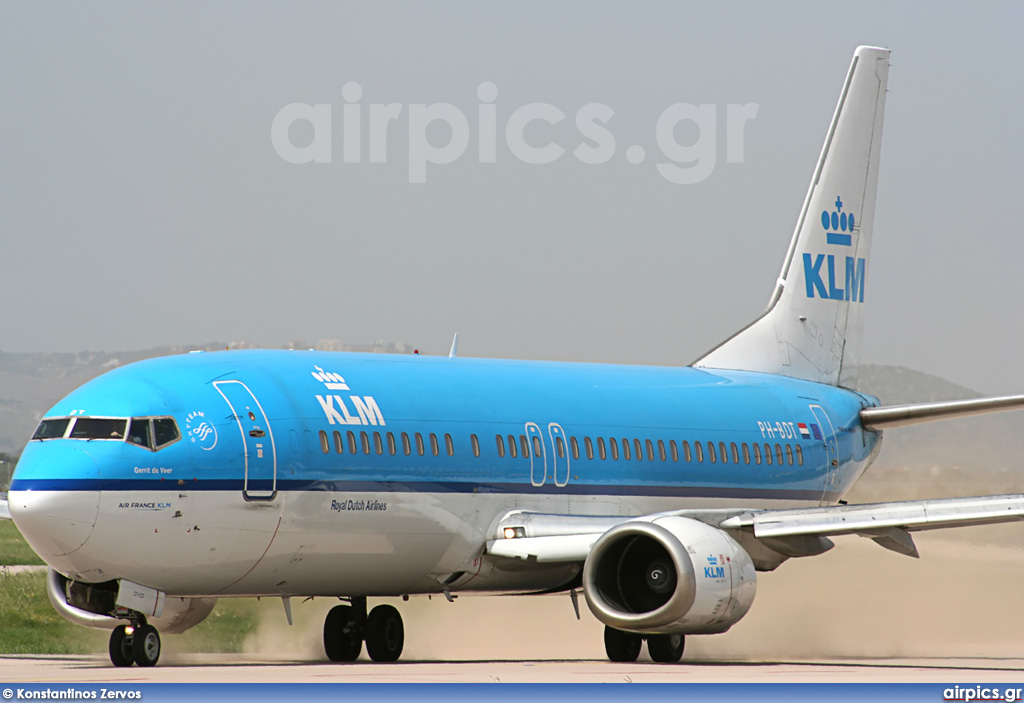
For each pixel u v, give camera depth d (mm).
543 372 102000
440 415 90812
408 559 88688
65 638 125312
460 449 90688
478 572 92625
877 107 128500
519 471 94000
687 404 108500
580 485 97625
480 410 93562
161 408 78562
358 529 85000
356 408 86375
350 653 99438
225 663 93938
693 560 82062
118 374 81188
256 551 81000
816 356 123562
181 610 92562
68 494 74625
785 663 97188
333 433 84312
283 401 83312
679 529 83562
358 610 98750
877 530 87625
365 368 90438
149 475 76625
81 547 75438
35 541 75688
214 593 82438
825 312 124625
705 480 106562
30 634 125250
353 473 84562
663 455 103875
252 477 80125
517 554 90750
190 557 78625
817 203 124562
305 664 89625
